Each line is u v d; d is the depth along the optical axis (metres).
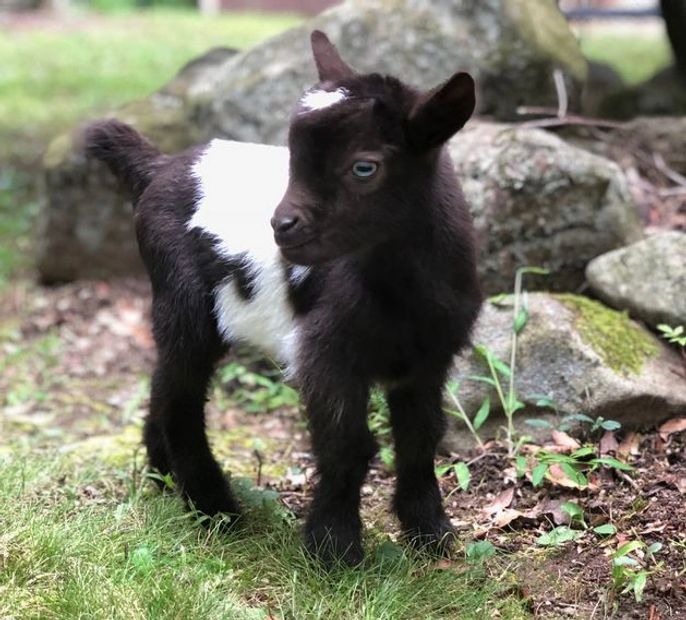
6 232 1.66
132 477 0.86
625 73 2.39
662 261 0.94
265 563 0.72
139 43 3.43
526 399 0.89
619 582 0.67
